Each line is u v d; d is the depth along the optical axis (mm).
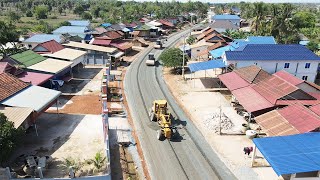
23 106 34656
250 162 32062
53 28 112312
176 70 69500
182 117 43969
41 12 166750
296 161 26312
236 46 68938
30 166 28562
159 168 31109
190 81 61938
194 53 82562
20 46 77625
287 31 87312
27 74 49469
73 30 95562
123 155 33125
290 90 40812
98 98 50000
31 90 39125
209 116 43156
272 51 57500
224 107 47688
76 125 39219
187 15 181375
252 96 43219
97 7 191750
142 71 70062
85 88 55156
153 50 94438
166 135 36500
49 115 42062
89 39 92750
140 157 33000
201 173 30312
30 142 34531
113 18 155375
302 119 33625
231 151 34312
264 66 56438
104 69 69438
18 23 143500
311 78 57562
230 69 57938
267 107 39281
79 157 31609
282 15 87625
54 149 33156
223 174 30094
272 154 27422
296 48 58438
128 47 87438
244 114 43406
